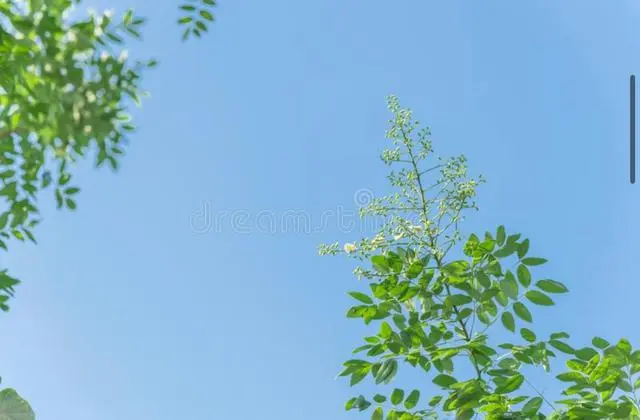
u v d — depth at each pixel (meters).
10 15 2.85
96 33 2.77
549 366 4.30
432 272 4.45
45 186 3.35
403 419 4.36
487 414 4.29
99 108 2.58
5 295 4.01
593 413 4.11
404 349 4.34
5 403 4.18
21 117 2.75
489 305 4.50
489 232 4.42
